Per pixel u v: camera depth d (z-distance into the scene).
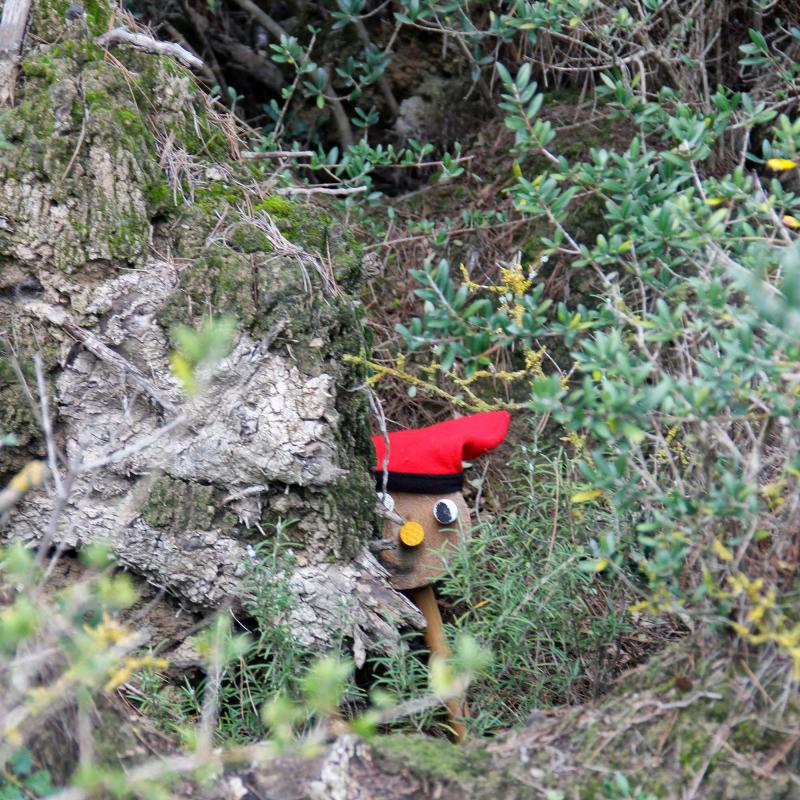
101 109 5.82
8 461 5.69
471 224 8.98
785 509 4.60
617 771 4.52
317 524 5.78
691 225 4.79
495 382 8.17
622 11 7.53
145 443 4.26
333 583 5.75
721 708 4.52
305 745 4.20
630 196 5.41
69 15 6.13
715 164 8.62
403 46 10.28
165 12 10.09
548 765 4.63
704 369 4.39
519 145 5.79
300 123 10.32
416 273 5.41
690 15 8.05
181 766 4.08
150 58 6.38
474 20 9.69
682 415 4.41
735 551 4.68
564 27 8.63
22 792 4.20
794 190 8.40
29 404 5.66
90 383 5.74
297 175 9.85
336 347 6.07
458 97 10.19
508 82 5.59
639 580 5.95
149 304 5.73
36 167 5.69
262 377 5.74
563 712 5.04
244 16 10.77
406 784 4.57
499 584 5.84
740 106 8.54
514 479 7.56
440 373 8.35
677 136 5.48
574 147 9.03
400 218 9.45
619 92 6.87
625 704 4.78
